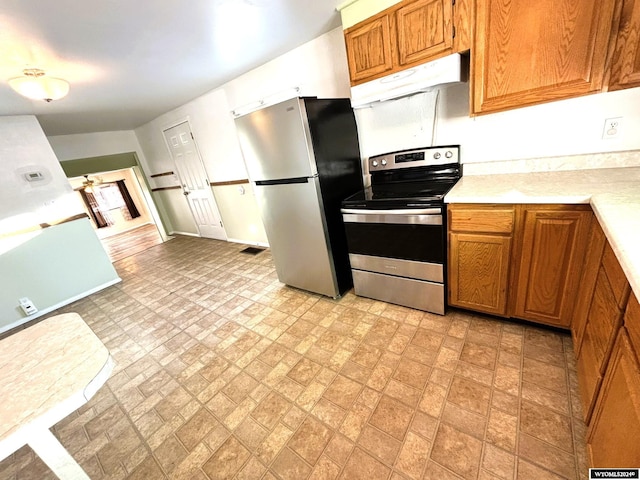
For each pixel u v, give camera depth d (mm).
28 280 3129
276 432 1406
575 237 1371
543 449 1143
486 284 1738
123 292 3443
